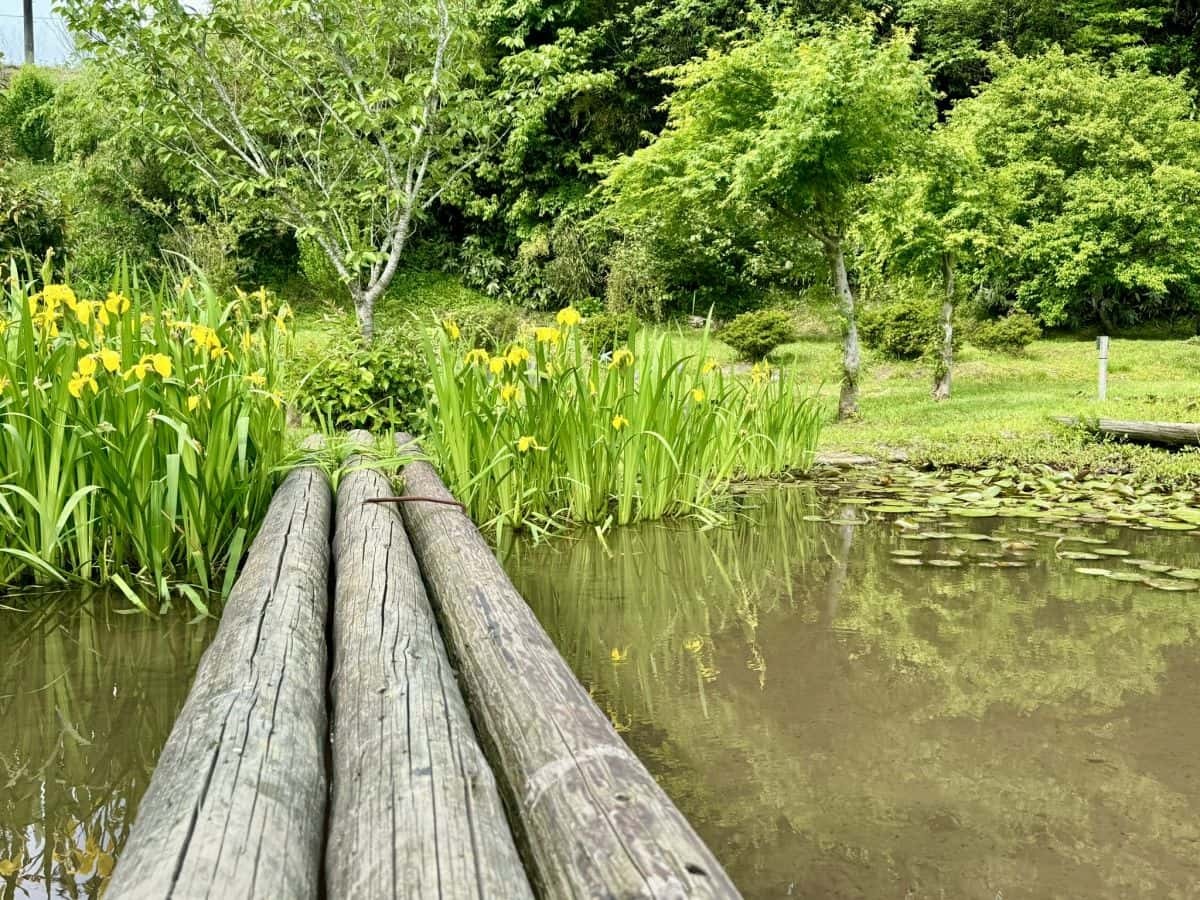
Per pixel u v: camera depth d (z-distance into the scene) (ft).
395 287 66.69
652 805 3.93
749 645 8.43
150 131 28.27
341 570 8.53
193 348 11.77
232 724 4.75
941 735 6.34
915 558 12.13
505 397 13.66
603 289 63.05
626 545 12.96
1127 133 43.98
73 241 34.71
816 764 5.92
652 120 69.51
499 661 6.00
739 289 59.26
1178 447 22.15
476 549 9.02
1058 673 7.65
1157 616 9.33
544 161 68.49
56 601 9.86
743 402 17.44
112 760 6.01
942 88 69.82
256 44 27.99
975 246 32.68
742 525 14.43
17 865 4.74
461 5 28.68
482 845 3.68
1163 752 6.07
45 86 76.54
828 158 30.01
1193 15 67.56
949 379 35.06
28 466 10.25
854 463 21.44
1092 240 42.78
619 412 14.39
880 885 4.52
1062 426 23.89
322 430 17.07
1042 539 13.35
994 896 4.41
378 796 4.14
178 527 10.85
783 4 63.87
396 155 28.73
